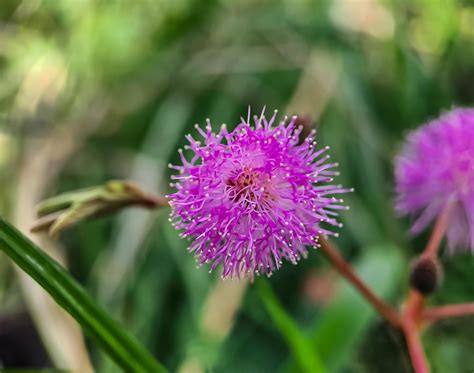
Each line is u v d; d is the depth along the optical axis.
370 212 0.15
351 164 0.17
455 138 0.09
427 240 0.15
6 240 0.06
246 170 0.07
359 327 0.10
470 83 0.17
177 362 0.14
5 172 0.17
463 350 0.12
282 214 0.06
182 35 0.19
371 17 0.18
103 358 0.13
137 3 0.18
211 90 0.18
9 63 0.19
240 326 0.15
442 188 0.09
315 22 0.18
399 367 0.12
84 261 0.16
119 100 0.18
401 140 0.16
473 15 0.17
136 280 0.15
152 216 0.15
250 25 0.19
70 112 0.18
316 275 0.15
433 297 0.13
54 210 0.08
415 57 0.17
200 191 0.06
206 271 0.15
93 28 0.17
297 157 0.07
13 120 0.17
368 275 0.12
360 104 0.17
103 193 0.08
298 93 0.17
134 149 0.18
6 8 0.19
